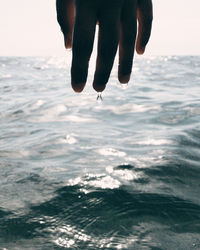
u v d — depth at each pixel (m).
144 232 1.98
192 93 9.46
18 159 3.51
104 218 2.15
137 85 12.41
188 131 4.50
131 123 5.44
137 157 3.40
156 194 2.49
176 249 1.81
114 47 0.44
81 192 2.55
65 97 8.84
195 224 2.06
